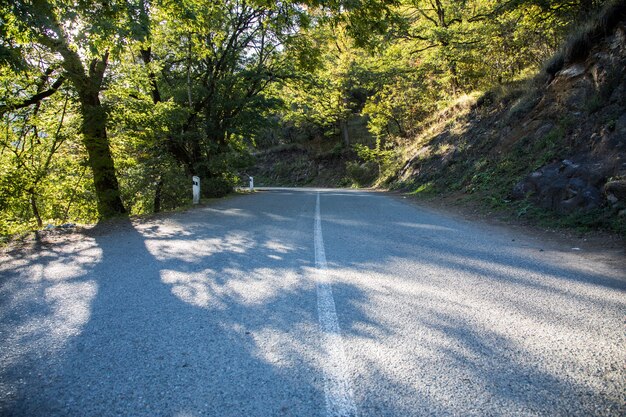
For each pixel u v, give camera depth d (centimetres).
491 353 263
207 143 1848
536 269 464
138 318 330
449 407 207
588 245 585
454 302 357
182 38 1662
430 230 736
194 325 314
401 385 228
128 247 616
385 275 442
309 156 4828
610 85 895
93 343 286
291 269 471
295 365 252
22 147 1292
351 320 320
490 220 845
